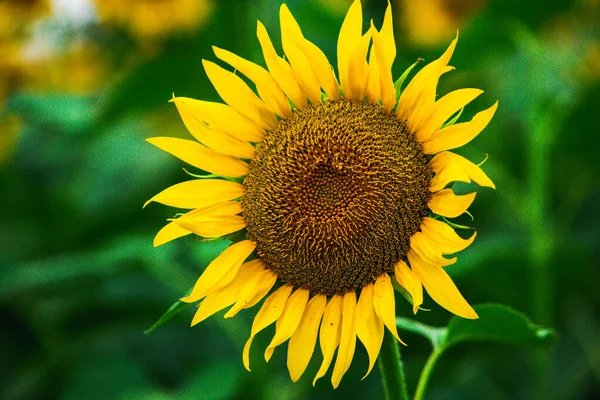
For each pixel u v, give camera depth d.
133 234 1.71
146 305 1.65
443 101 1.21
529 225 1.62
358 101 1.25
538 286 1.59
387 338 1.22
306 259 1.24
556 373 1.66
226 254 1.25
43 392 1.69
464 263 1.52
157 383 1.63
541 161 1.62
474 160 1.67
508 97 1.67
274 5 1.72
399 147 1.23
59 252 1.72
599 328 1.67
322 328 1.23
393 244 1.22
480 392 1.64
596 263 1.72
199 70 1.66
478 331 1.26
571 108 1.56
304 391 1.59
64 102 1.65
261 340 1.57
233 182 1.26
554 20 1.72
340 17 1.67
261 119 1.26
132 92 1.63
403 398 1.22
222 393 1.50
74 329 1.70
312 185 1.24
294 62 1.24
